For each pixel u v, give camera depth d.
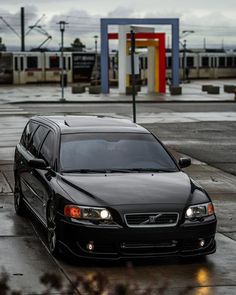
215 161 16.53
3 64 65.75
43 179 8.58
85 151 8.72
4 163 15.65
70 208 7.51
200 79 79.19
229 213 10.71
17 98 44.03
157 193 7.71
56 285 6.76
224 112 33.06
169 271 7.48
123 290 6.66
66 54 68.19
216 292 6.77
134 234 7.31
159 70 52.53
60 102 40.66
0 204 11.16
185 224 7.48
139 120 27.69
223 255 8.22
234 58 82.12
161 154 8.98
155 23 51.03
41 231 9.20
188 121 27.52
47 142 9.23
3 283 6.75
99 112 31.98
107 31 50.38
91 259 7.48
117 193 7.64
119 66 49.69
